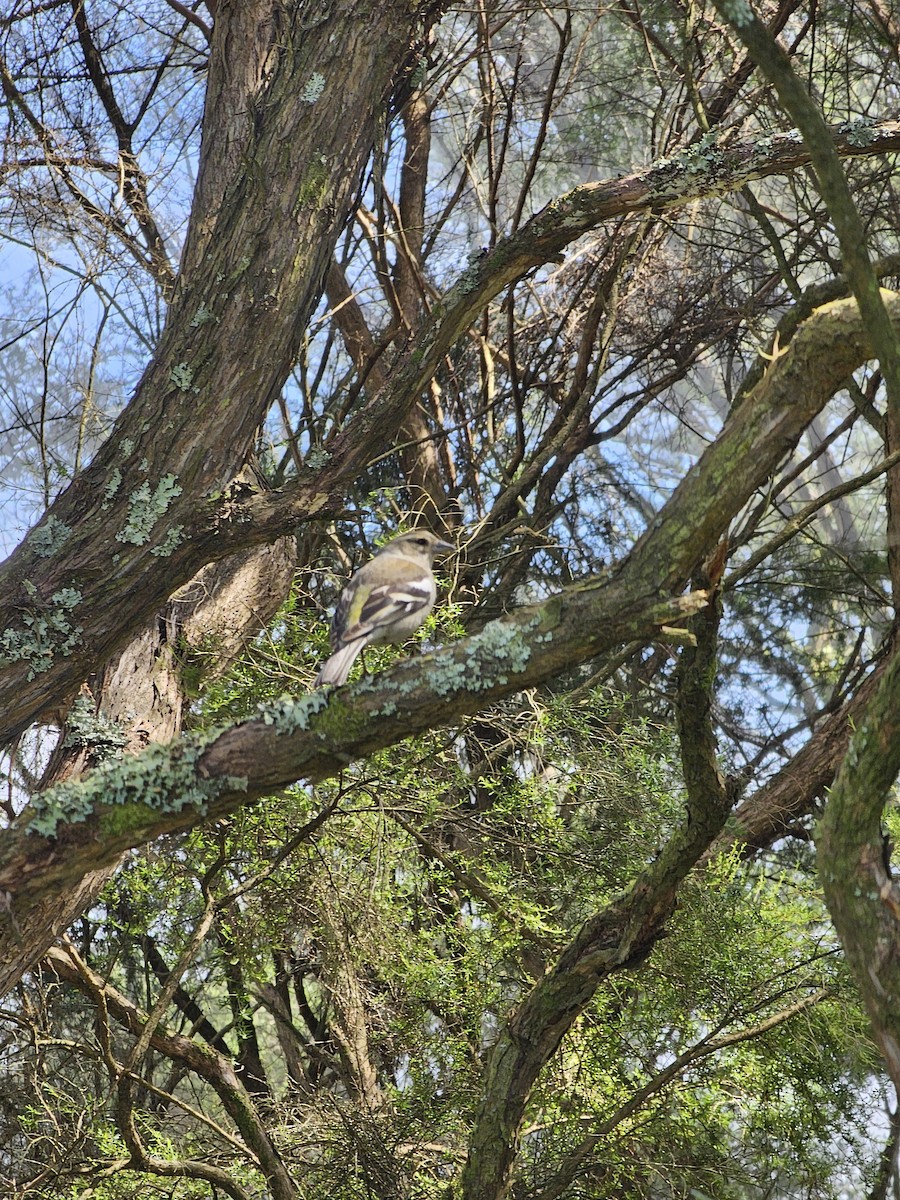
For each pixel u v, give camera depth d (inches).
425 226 438.9
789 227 392.5
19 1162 256.1
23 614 166.9
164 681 225.5
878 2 345.4
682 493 125.0
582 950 181.8
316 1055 304.2
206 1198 257.9
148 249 298.8
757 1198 262.7
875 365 357.4
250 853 248.2
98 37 339.9
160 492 172.7
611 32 395.2
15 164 265.3
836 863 101.1
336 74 193.5
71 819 129.8
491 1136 188.4
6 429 290.0
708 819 159.3
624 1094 240.4
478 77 388.2
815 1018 242.2
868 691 328.5
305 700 128.6
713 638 139.0
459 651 126.0
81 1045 263.6
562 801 272.1
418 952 247.6
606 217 184.9
